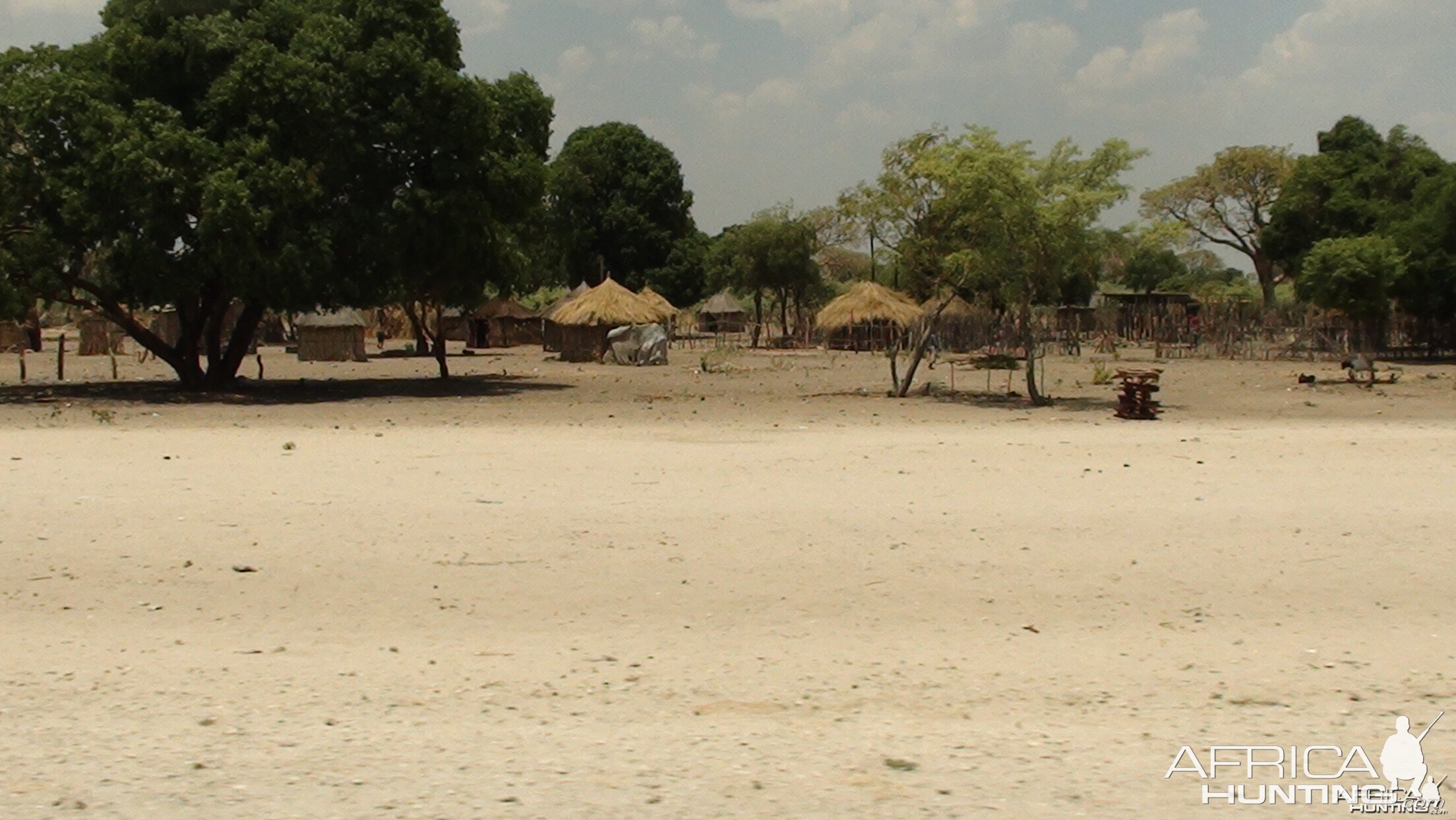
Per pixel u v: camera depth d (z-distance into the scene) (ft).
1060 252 104.78
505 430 83.20
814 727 23.40
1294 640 29.96
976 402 108.88
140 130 108.27
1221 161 265.34
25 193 107.45
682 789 20.01
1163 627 31.24
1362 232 207.00
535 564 38.14
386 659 28.43
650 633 30.68
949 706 24.79
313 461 62.49
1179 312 252.83
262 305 125.39
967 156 103.40
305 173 111.34
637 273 308.81
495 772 20.83
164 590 34.96
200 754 21.75
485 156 122.21
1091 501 49.49
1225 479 55.83
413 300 204.44
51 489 52.19
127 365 181.88
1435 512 46.78
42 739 22.62
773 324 317.63
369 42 119.55
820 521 44.88
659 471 58.59
